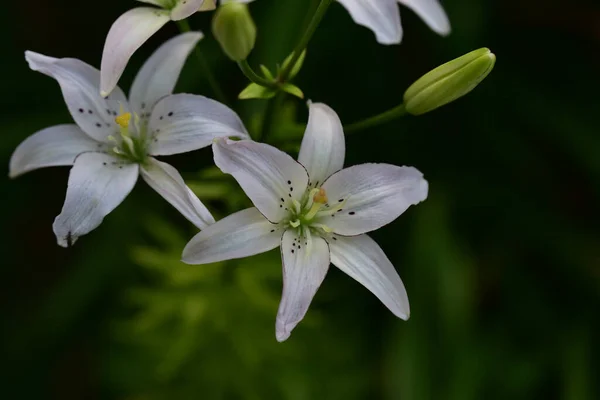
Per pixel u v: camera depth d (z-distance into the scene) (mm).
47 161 857
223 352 1028
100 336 1124
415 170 851
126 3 1114
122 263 1076
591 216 1140
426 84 851
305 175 845
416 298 1046
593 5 1128
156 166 854
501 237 1128
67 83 859
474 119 1116
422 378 1030
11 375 1096
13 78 1100
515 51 1135
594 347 1081
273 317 1003
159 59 872
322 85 1088
